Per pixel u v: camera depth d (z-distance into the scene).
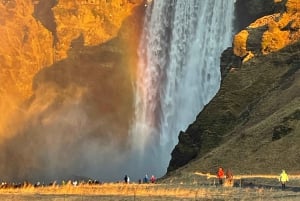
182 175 73.50
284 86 87.75
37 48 167.50
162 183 65.38
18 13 172.12
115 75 160.12
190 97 145.12
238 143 75.56
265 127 75.81
